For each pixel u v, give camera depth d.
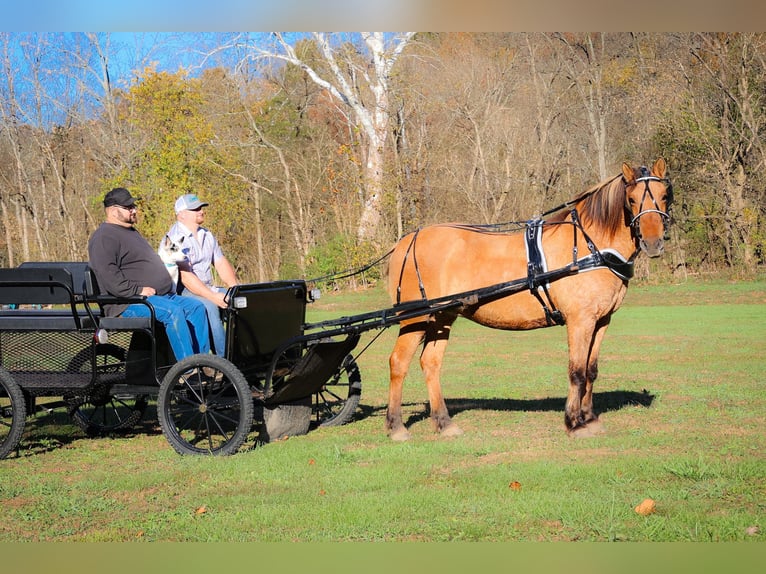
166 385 7.25
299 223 34.53
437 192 31.70
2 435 8.32
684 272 28.81
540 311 7.56
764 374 11.34
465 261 7.71
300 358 8.13
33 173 40.19
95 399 8.34
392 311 7.71
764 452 6.80
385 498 5.69
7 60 37.56
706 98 29.78
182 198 8.26
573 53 34.50
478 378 11.80
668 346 14.73
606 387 10.48
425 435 7.86
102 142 38.03
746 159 28.94
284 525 5.25
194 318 7.50
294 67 39.09
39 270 7.29
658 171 7.24
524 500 5.57
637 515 5.24
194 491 6.09
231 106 36.72
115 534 5.17
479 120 31.97
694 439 7.31
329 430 8.30
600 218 7.33
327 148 36.78
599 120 33.94
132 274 7.56
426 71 33.00
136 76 32.84
